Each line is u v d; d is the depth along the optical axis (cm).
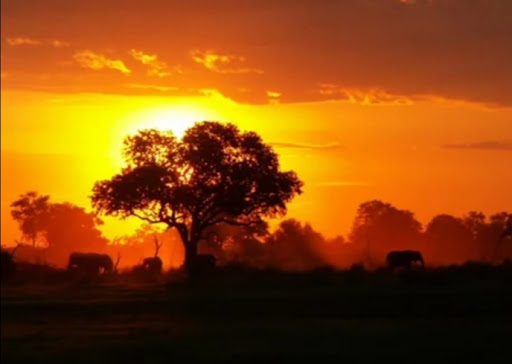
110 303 8075
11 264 11156
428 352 5559
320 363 5297
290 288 9169
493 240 12006
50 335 6450
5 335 6519
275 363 5319
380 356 5456
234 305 7969
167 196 12788
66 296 8594
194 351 5659
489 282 9056
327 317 7438
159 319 7419
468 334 6250
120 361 5469
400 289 8594
